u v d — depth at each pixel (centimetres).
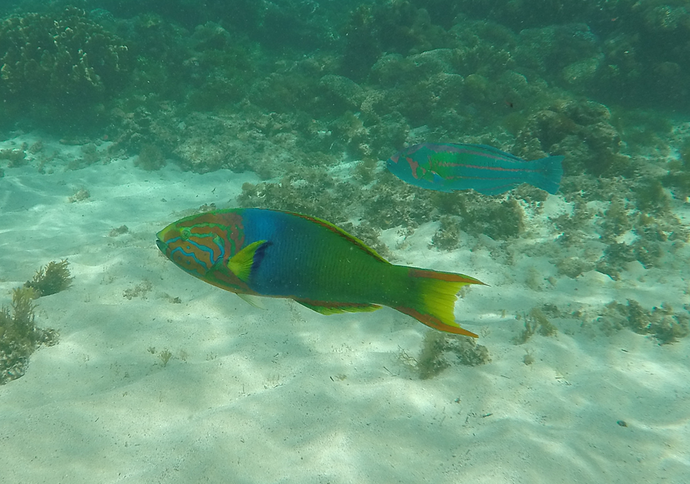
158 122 223
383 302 26
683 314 96
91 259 126
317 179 172
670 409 72
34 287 102
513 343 89
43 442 58
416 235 130
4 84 218
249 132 221
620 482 58
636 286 110
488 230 127
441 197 135
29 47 217
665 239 123
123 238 143
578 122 153
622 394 75
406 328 93
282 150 216
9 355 76
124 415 64
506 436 64
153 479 53
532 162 63
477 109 214
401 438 64
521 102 215
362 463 59
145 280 112
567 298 105
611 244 120
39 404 68
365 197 148
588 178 148
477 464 59
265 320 94
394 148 199
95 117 227
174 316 95
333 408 68
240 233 28
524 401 73
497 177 63
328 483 55
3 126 225
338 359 83
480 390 75
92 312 93
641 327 94
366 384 75
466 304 103
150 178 202
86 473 54
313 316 96
